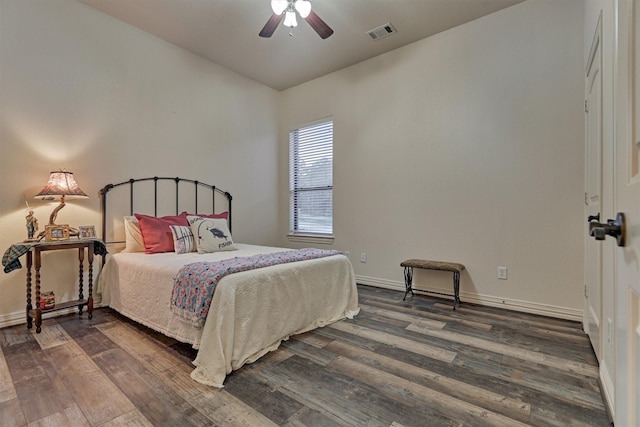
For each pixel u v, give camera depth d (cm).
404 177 368
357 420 144
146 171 341
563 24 273
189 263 240
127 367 191
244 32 338
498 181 305
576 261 268
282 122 493
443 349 216
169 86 360
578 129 266
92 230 288
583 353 208
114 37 315
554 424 141
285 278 233
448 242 336
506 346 220
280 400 159
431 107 346
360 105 405
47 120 274
